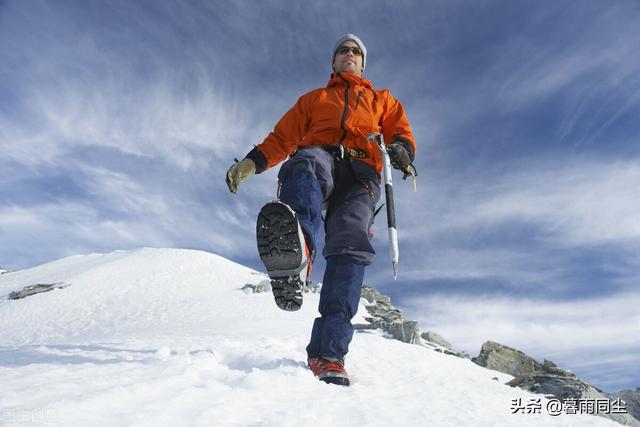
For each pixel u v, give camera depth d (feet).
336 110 9.35
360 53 10.59
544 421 6.77
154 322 84.33
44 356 8.80
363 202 8.73
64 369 6.27
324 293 8.66
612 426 7.20
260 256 6.76
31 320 100.78
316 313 79.25
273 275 6.84
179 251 150.51
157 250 154.40
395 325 62.23
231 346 11.57
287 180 7.63
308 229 6.90
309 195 7.30
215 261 144.25
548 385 21.52
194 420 4.30
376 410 5.83
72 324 94.94
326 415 5.30
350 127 9.20
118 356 8.93
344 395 6.63
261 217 6.56
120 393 4.67
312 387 6.85
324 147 8.80
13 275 164.04
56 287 122.42
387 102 10.08
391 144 9.23
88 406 4.10
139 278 126.93
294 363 8.95
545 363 28.17
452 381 10.03
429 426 5.45
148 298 111.65
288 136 9.64
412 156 9.56
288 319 69.05
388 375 9.72
